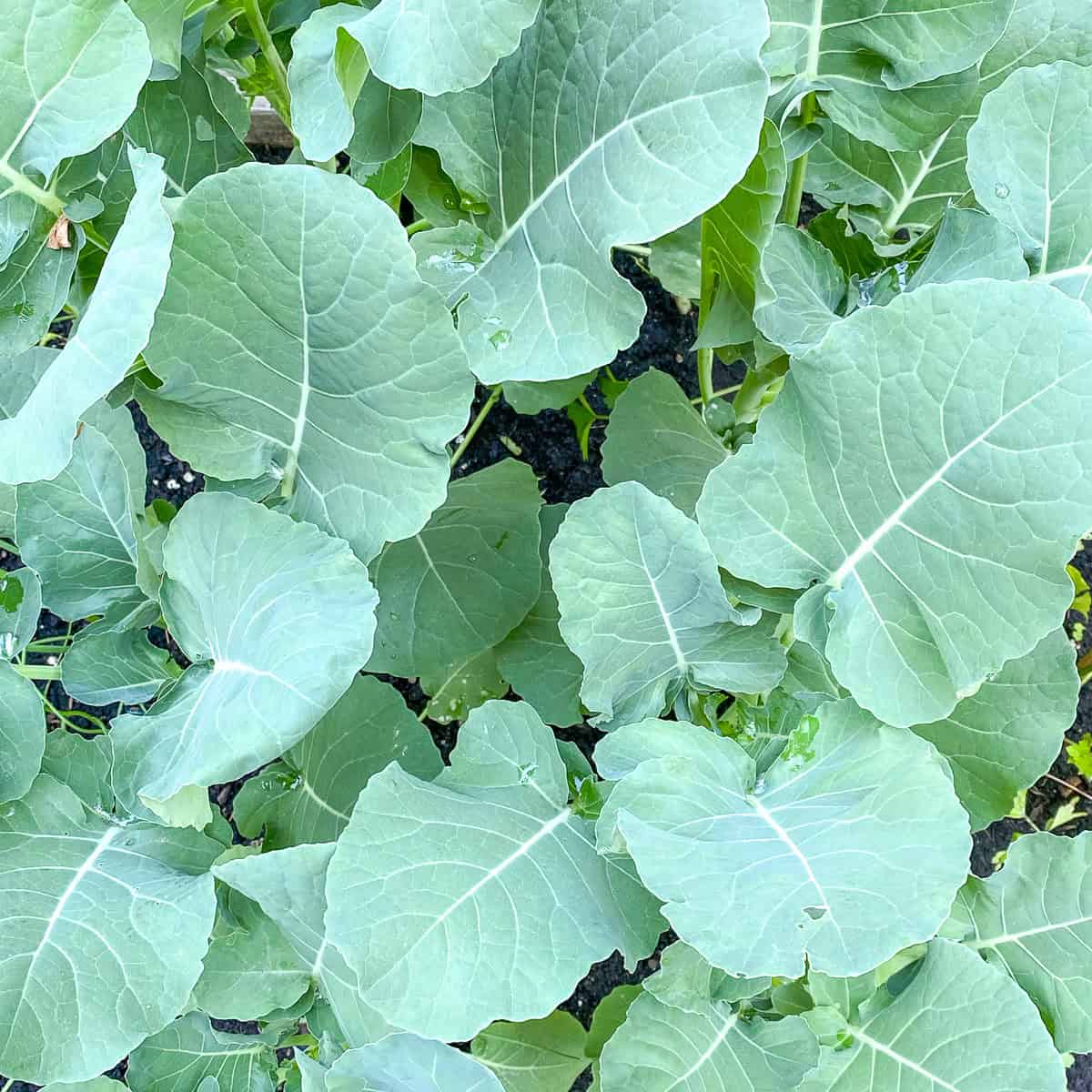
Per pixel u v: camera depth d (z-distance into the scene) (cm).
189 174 60
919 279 60
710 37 47
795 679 65
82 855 56
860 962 45
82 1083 61
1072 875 61
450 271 58
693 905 46
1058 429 48
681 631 58
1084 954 60
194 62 66
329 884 49
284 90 72
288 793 68
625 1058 56
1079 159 56
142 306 45
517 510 75
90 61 51
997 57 65
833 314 61
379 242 48
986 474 50
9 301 56
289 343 52
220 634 55
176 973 52
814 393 52
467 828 52
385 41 49
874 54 59
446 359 51
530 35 53
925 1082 56
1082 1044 59
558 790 57
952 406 49
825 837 50
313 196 47
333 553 53
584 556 55
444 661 73
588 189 51
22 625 61
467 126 57
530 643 75
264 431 56
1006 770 66
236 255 48
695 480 76
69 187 54
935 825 49
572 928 50
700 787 53
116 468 64
